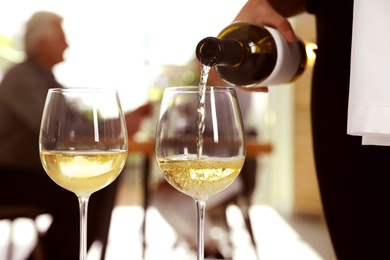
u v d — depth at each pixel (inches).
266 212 280.2
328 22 48.8
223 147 37.7
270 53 48.7
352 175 48.1
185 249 197.0
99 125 37.5
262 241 218.8
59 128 37.3
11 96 142.0
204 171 37.4
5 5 297.0
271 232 235.8
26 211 140.0
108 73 292.7
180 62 296.2
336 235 49.4
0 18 296.7
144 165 167.6
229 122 38.0
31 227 229.8
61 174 37.1
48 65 147.0
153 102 146.3
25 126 139.8
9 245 189.6
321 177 49.8
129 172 308.7
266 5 50.3
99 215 144.7
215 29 295.9
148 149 131.3
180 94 38.1
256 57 48.2
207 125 37.7
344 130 48.3
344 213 48.7
